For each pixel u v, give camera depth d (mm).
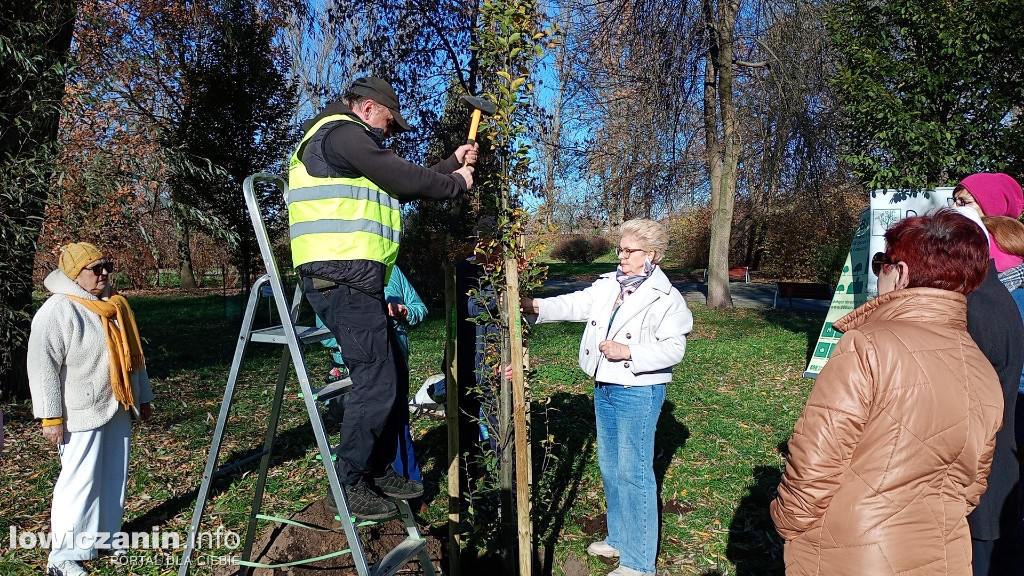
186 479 5234
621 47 16500
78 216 6117
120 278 22656
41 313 3639
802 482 1998
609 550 3879
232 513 4551
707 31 15883
